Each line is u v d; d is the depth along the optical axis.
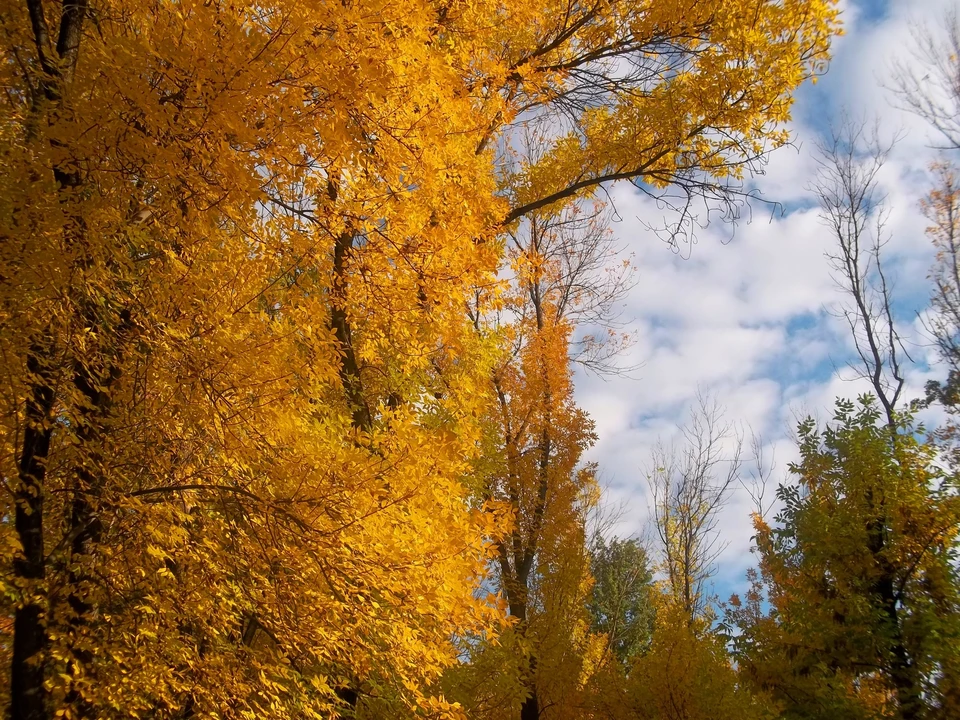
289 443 3.26
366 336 4.25
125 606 3.27
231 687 3.26
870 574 7.78
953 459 10.16
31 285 2.82
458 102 3.81
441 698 3.71
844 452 8.28
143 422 3.19
